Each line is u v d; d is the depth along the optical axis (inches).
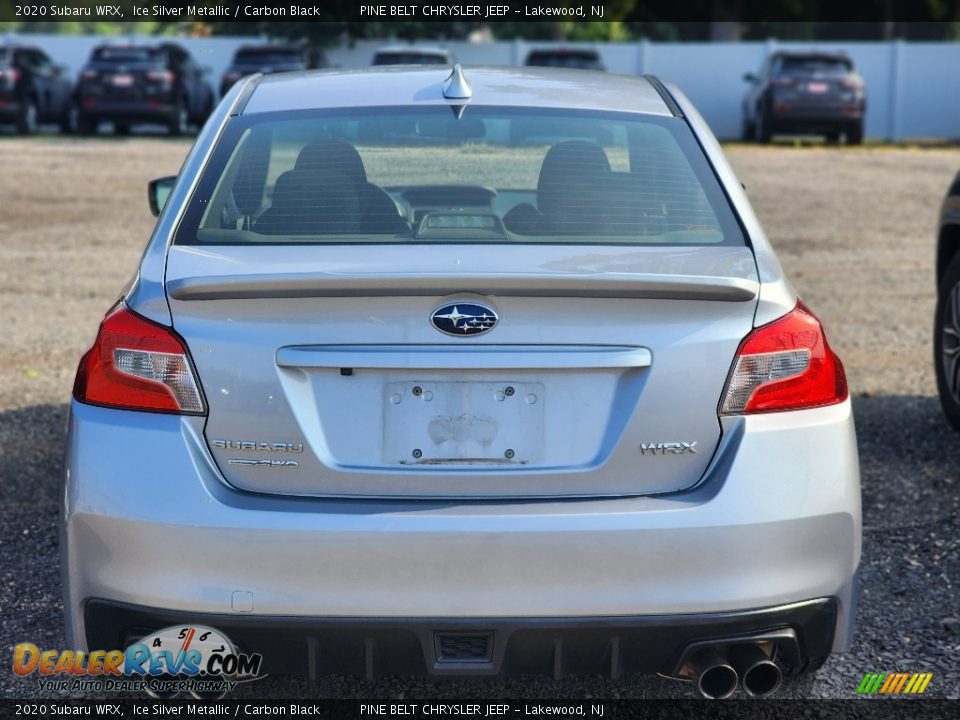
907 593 144.8
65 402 227.9
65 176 616.7
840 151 831.1
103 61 845.2
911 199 573.0
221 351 99.2
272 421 98.8
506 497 99.4
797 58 866.8
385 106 132.0
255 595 97.7
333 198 116.1
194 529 97.3
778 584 100.4
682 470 100.5
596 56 959.6
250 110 132.4
